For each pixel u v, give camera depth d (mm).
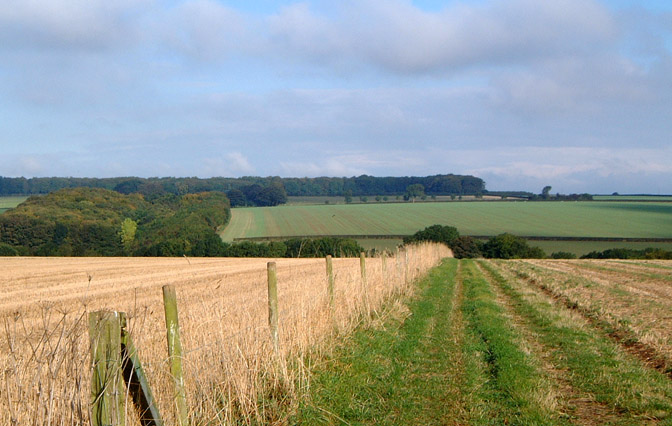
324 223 100812
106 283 27453
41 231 71812
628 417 6961
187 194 112875
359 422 6785
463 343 11492
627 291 20500
